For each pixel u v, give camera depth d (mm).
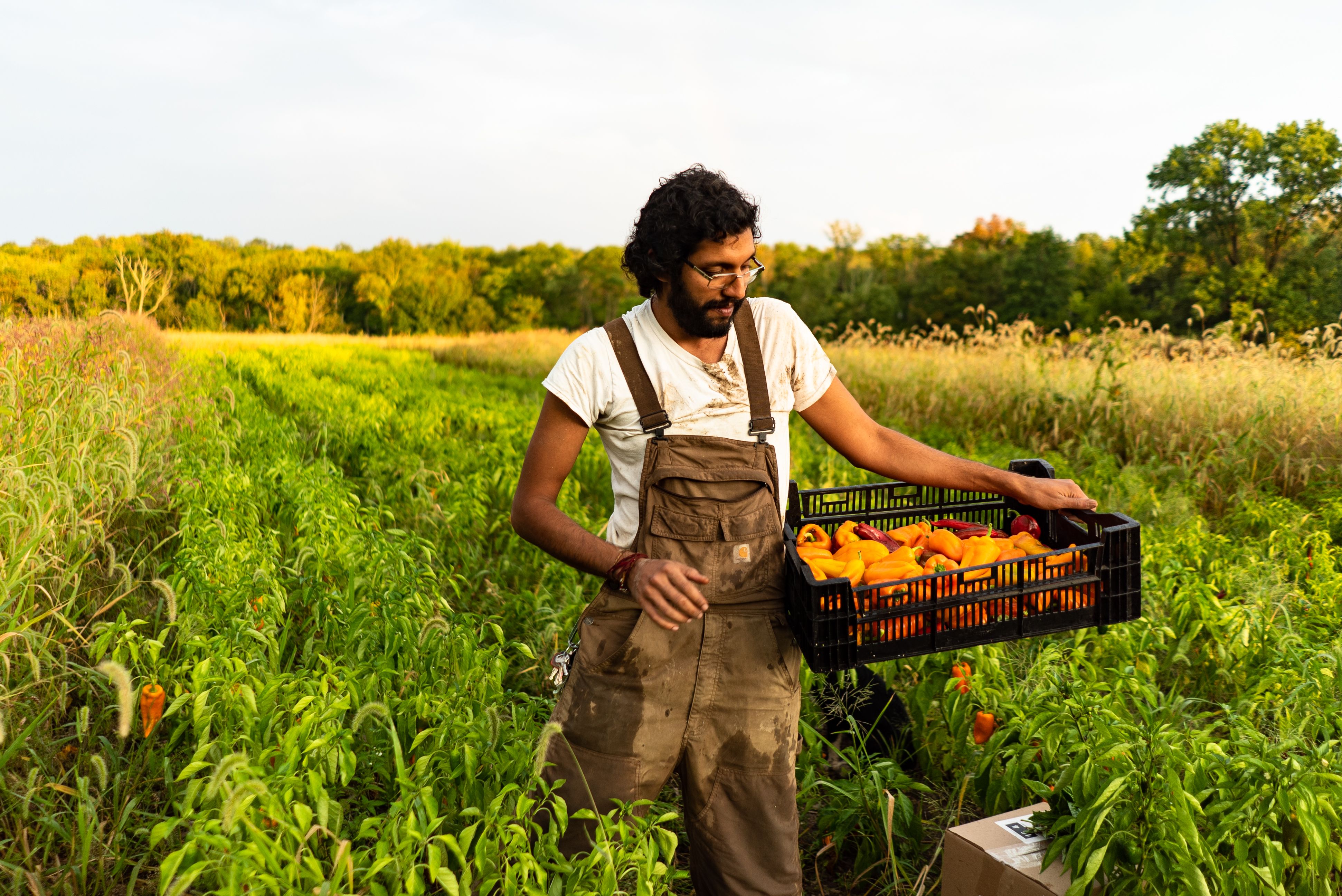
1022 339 12844
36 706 3074
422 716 2715
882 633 2137
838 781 3238
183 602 3420
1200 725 3504
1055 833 2363
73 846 2545
